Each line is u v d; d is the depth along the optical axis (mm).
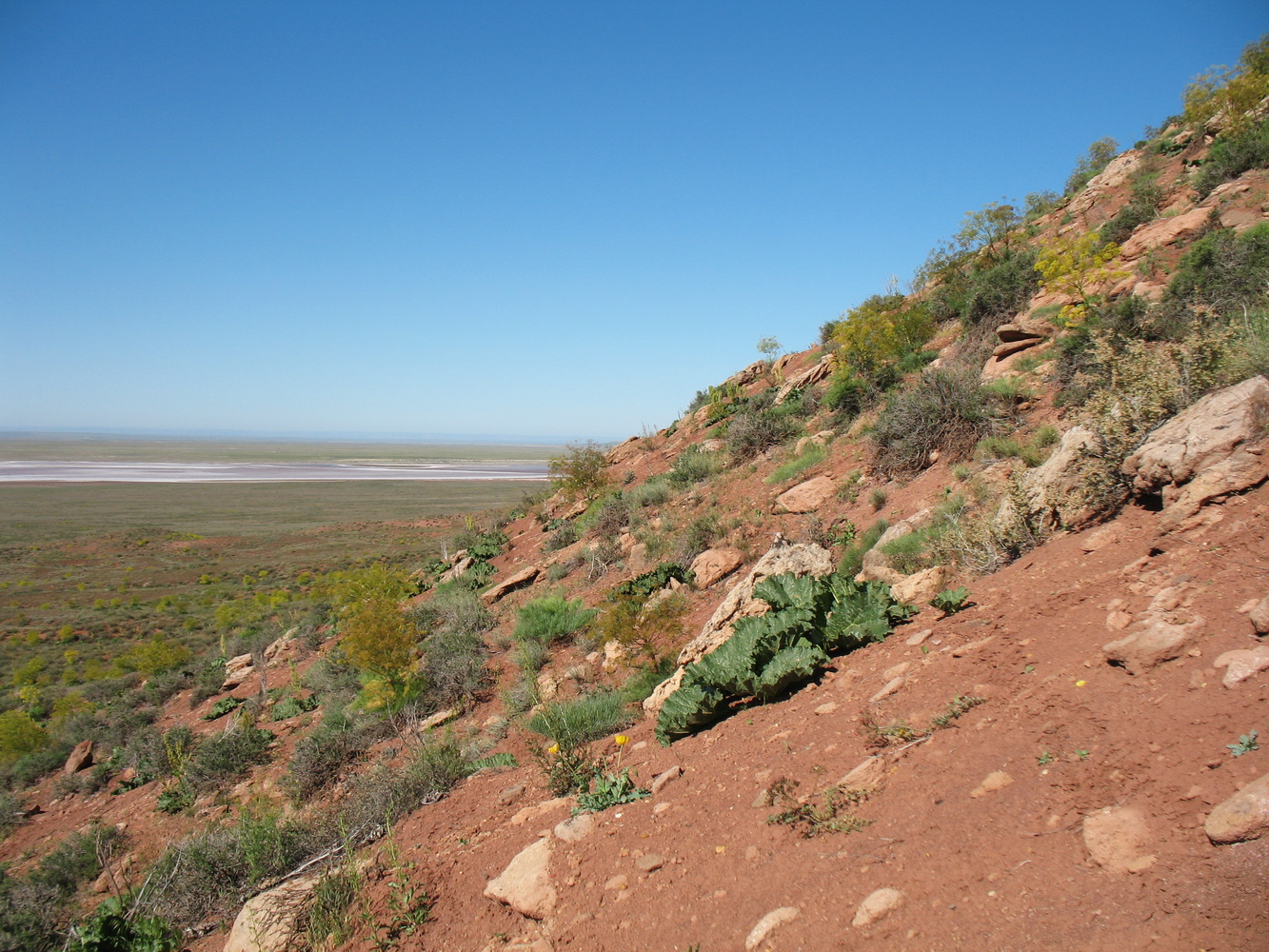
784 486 14062
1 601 42375
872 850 3145
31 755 17938
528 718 9039
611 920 3486
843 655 6059
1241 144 14172
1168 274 11008
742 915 3121
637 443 27406
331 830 7090
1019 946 2271
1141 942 2068
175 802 11898
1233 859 2178
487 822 5637
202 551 59938
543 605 13805
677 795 4590
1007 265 16391
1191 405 5852
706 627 9078
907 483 11203
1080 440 6535
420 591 23469
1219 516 4500
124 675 26781
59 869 10344
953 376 11625
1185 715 2939
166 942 5848
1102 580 4707
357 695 13828
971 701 4027
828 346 24641
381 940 4086
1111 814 2604
